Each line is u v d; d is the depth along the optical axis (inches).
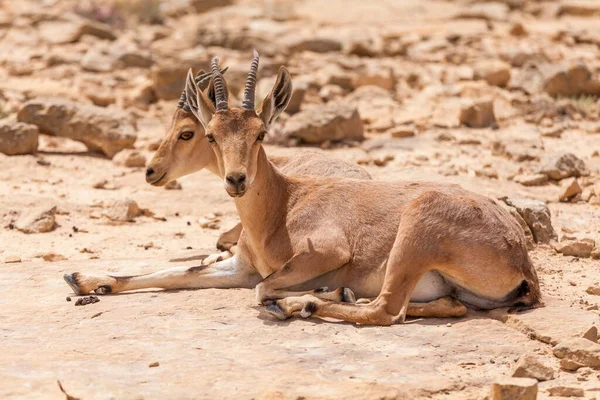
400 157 967.0
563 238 685.9
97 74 1441.9
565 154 884.0
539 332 472.1
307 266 515.2
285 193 542.9
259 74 1401.3
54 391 408.2
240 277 563.5
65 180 904.3
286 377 420.2
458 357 450.0
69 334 482.3
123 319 502.9
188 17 2026.3
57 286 570.6
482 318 496.7
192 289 561.0
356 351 454.3
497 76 1331.2
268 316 505.0
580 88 1264.8
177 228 756.0
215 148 523.5
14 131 969.5
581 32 1691.7
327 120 1032.2
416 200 500.7
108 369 432.1
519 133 1069.1
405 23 1859.0
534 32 1740.9
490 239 496.1
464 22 1828.2
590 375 433.7
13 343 469.1
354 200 535.2
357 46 1567.4
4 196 817.5
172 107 1248.8
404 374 428.5
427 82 1370.6
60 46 1628.9
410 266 491.8
